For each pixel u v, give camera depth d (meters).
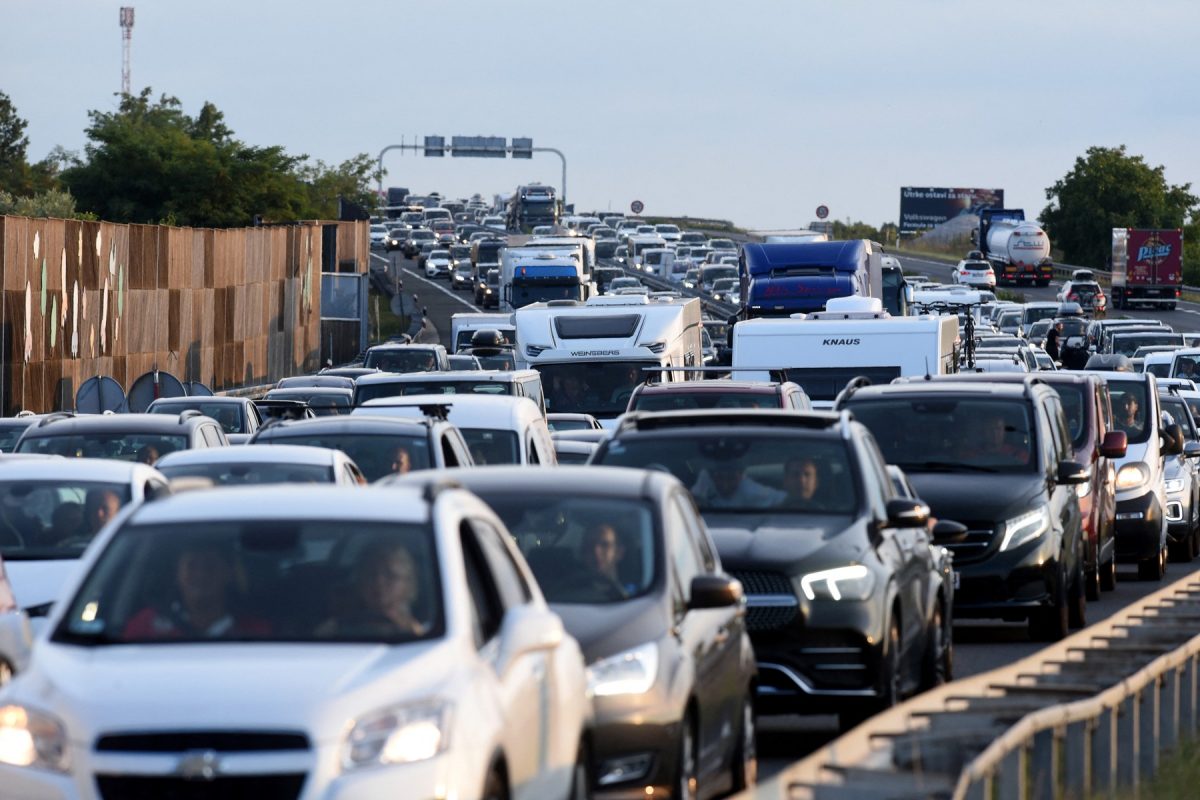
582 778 24.80
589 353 97.38
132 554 23.08
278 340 173.88
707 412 41.12
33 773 19.86
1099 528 64.06
